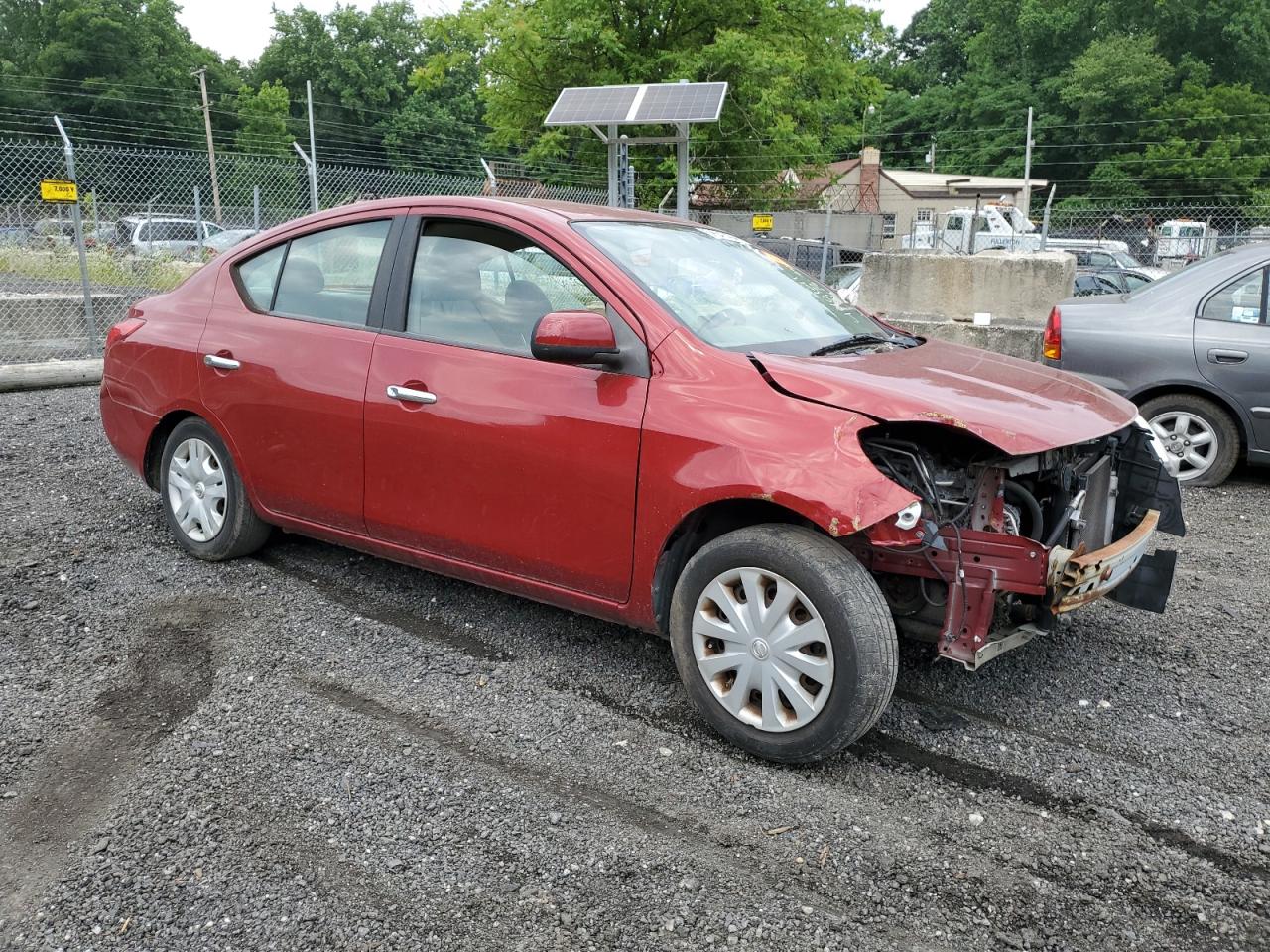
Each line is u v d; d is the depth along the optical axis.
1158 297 6.84
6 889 2.53
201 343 4.54
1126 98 57.12
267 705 3.47
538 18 24.73
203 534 4.77
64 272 15.05
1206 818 2.92
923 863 2.68
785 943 2.38
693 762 3.16
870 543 3.05
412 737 3.29
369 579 4.67
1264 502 6.43
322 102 69.00
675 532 3.29
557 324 3.22
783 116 23.97
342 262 4.24
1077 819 2.91
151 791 2.94
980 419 2.98
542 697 3.58
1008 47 69.81
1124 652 4.10
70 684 3.60
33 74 57.44
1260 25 62.47
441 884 2.57
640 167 24.61
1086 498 3.59
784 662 3.06
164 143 58.09
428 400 3.76
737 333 3.51
